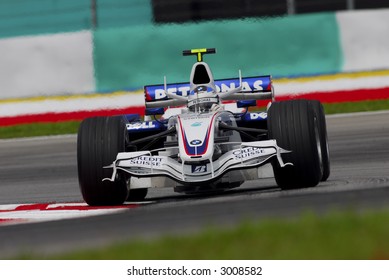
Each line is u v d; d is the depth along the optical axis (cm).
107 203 3394
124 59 7075
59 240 2370
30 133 6544
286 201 2748
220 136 3322
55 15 7538
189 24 7069
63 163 5156
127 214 2834
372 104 6519
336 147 4869
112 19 7525
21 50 7144
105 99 7056
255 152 3145
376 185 3100
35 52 7131
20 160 5394
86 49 7106
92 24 7375
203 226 2283
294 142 3200
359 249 1778
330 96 6912
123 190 3334
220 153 3244
